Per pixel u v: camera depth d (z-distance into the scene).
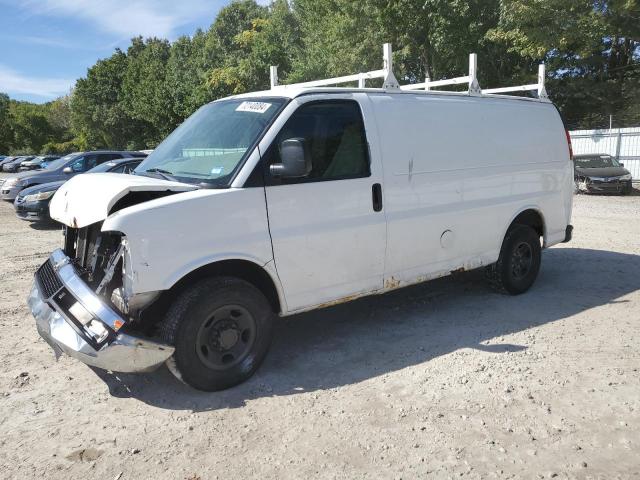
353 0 24.31
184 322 3.74
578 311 5.64
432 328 5.22
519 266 6.18
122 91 61.75
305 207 4.21
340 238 4.42
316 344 4.89
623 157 20.75
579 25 19.22
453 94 5.42
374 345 4.83
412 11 22.91
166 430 3.50
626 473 2.98
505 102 5.94
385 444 3.29
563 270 7.38
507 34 20.39
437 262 5.22
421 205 4.97
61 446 3.35
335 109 4.47
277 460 3.16
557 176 6.49
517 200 5.96
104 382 4.20
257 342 4.11
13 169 48.25
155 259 3.58
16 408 3.81
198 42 52.47
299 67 30.25
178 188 3.85
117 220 3.48
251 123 4.26
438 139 5.13
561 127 6.62
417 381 4.09
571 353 4.55
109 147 70.31
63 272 4.04
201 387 3.90
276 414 3.67
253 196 3.96
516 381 4.05
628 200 15.64
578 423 3.47
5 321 5.66
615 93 27.78
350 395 3.91
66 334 3.70
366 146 4.60
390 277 4.85
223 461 3.16
